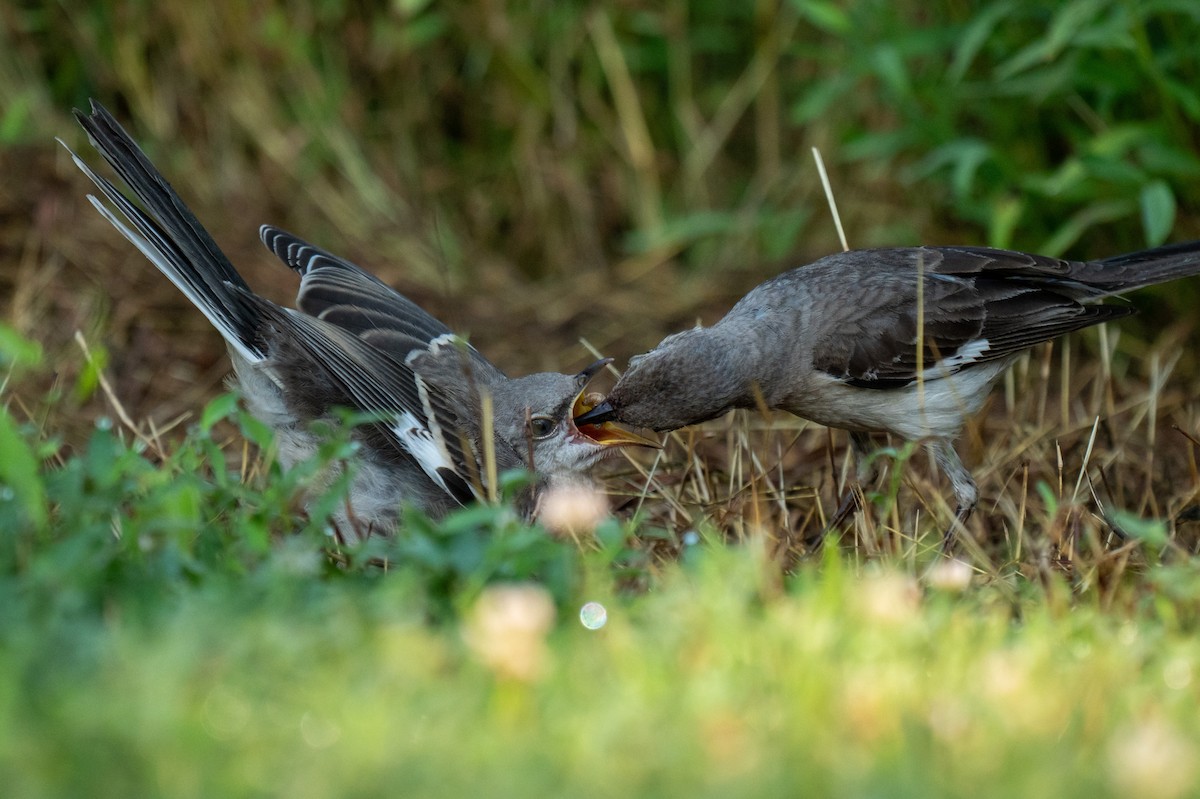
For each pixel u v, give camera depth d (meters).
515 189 16.44
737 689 5.57
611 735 5.03
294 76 15.83
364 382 8.89
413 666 5.55
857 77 13.55
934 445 10.09
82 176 14.41
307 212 15.56
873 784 4.79
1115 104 13.12
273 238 10.81
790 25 16.03
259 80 15.65
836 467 11.25
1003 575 8.41
